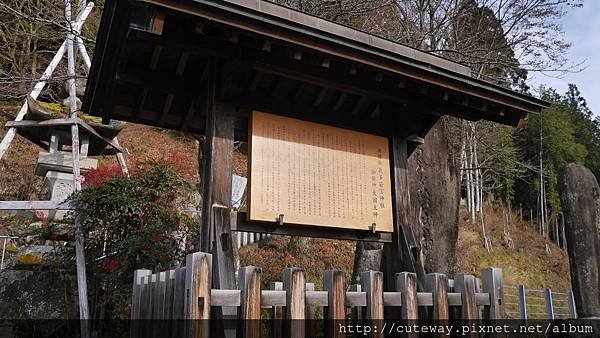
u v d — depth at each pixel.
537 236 27.45
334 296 3.08
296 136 3.81
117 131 8.45
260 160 3.59
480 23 10.62
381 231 3.97
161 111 4.57
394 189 4.14
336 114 4.06
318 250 12.48
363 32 3.54
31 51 15.92
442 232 6.50
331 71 3.57
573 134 35.78
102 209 6.23
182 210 8.06
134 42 3.39
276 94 4.10
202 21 2.77
